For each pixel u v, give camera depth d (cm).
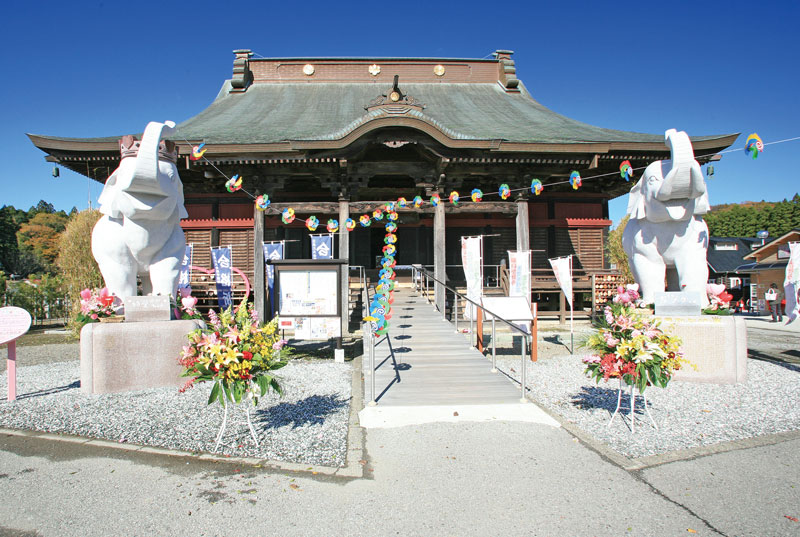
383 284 1057
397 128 1368
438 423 616
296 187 1831
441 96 2169
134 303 806
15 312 738
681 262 944
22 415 650
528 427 602
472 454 514
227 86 2267
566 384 839
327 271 1030
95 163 1497
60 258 1608
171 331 807
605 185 1880
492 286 1816
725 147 1566
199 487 434
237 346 525
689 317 851
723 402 719
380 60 2323
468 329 1302
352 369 968
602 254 1884
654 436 570
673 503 405
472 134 1557
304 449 527
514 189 1565
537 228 1878
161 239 877
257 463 489
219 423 615
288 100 2070
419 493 423
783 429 597
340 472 468
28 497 414
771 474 463
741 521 376
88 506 398
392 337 1097
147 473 464
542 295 1883
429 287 1822
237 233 1773
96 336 764
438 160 1446
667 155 1538
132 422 617
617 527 367
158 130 799
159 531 360
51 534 356
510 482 445
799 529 364
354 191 1525
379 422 619
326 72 2308
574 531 361
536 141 1464
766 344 1420
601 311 1642
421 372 856
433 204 1429
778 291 2441
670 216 909
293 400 731
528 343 1196
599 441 554
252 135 1525
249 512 389
